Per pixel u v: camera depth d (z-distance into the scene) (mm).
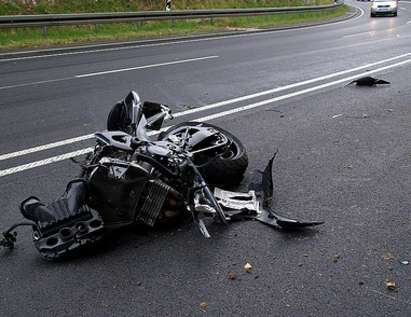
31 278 3777
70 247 3920
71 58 14094
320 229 4309
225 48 15953
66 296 3545
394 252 3924
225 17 23969
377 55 14000
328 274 3668
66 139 6859
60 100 9047
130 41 17844
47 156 6227
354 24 25812
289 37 19328
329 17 30625
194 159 4992
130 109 5164
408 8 38875
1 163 6020
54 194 5137
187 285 3611
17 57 14406
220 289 3549
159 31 20656
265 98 8992
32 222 4203
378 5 30844
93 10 22516
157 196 4168
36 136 7012
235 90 9680
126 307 3398
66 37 18203
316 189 5086
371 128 7078
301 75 11156
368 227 4312
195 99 8969
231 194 4832
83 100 9016
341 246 4035
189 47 16266
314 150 6227
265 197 4676
